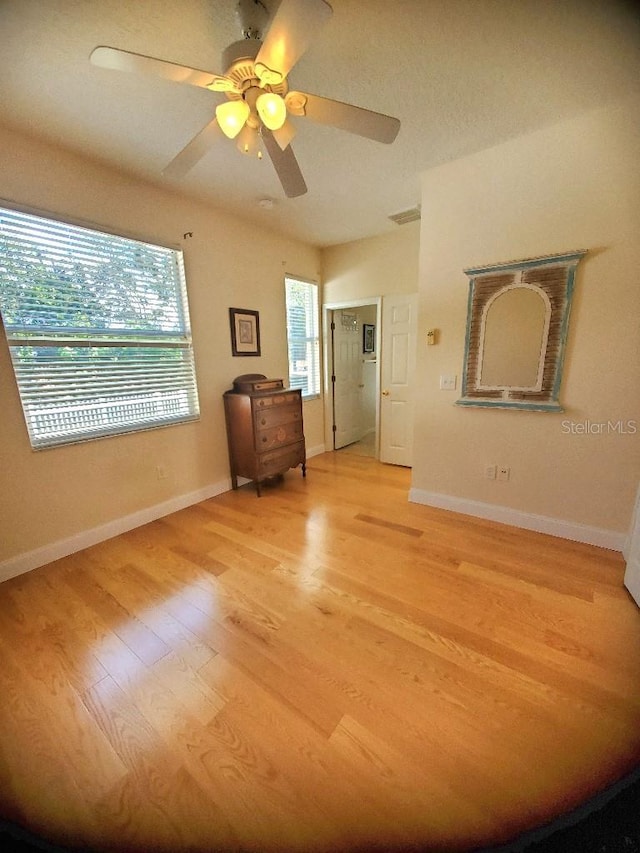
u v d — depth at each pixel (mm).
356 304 4004
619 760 1047
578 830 902
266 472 3156
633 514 1794
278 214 3078
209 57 1475
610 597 1740
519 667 1365
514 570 1970
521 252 2164
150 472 2686
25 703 1280
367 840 903
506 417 2395
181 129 1882
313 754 1093
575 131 1897
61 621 1673
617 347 1979
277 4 1225
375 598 1772
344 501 3000
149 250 2533
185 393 2896
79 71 1473
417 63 1481
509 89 1651
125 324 2445
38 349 2062
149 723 1199
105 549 2303
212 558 2170
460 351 2504
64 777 1055
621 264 1906
